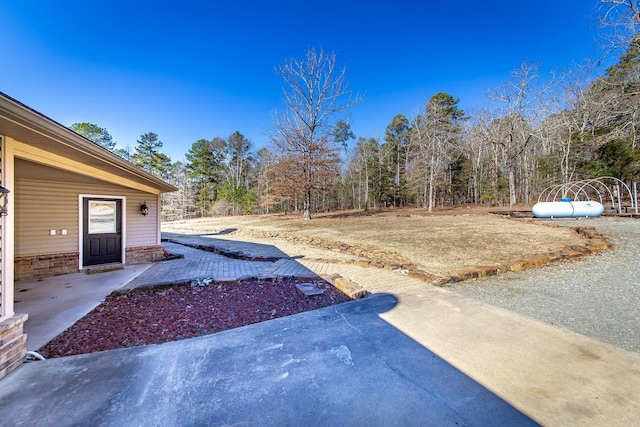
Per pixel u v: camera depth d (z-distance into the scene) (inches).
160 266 281.3
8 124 91.6
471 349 107.0
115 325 140.9
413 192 1072.8
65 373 93.1
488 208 868.0
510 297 169.2
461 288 188.7
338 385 85.3
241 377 89.7
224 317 149.6
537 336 117.3
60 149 131.9
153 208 310.3
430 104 940.0
